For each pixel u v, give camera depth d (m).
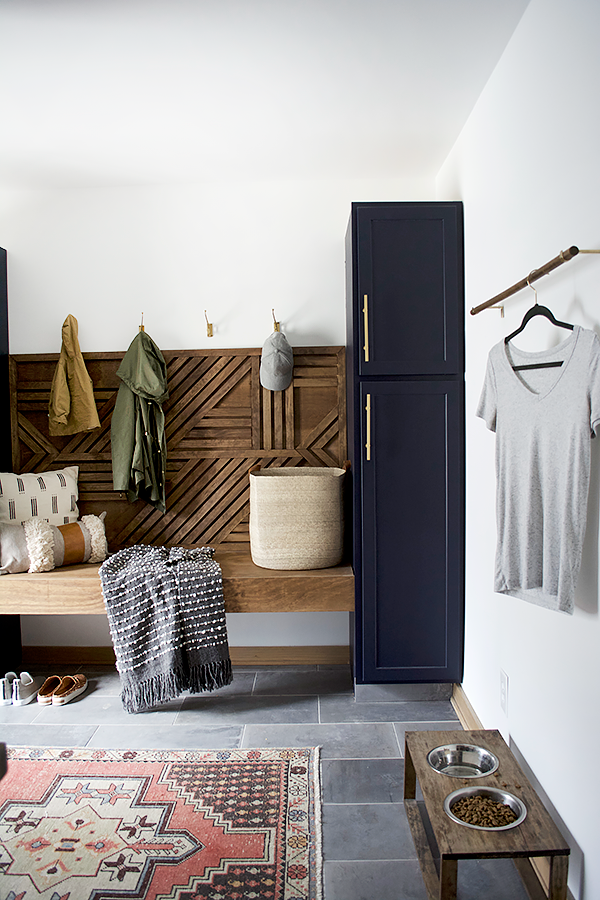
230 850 2.03
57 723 2.93
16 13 2.02
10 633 3.61
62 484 3.46
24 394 3.60
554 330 1.89
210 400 3.58
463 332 2.99
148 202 3.58
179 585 2.96
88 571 3.20
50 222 3.60
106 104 2.64
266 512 3.14
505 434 2.01
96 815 2.21
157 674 2.93
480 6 2.04
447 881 1.59
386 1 2.01
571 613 1.63
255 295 3.59
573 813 1.75
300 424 3.57
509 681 2.31
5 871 1.94
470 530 2.91
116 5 1.99
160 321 3.61
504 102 2.31
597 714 1.61
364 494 3.02
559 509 1.70
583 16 1.64
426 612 3.05
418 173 3.46
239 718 2.96
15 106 2.65
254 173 3.43
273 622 3.64
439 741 2.13
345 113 2.76
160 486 3.51
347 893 1.86
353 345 3.03
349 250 3.23
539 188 1.99
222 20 2.08
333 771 2.50
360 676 3.06
